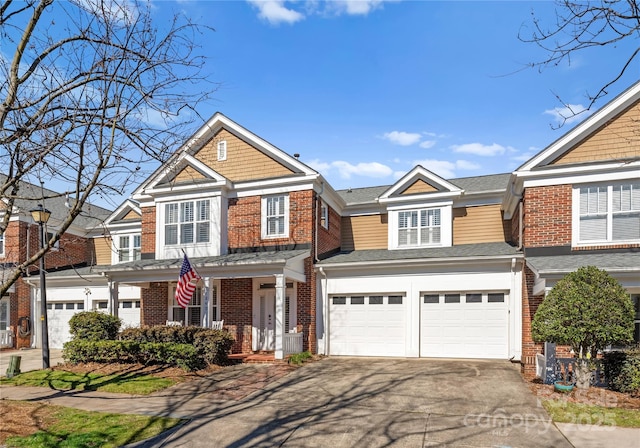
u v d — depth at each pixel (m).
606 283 10.46
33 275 22.78
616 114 13.84
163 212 18.09
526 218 14.45
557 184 14.17
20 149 7.56
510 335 15.21
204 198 17.64
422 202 18.88
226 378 12.63
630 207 13.51
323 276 17.28
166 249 17.78
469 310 15.88
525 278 14.39
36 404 10.09
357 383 11.74
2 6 6.96
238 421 8.77
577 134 13.98
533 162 14.33
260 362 14.86
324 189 17.86
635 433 7.79
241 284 17.47
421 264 16.16
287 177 16.92
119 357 14.31
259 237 17.22
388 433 7.99
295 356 15.01
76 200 7.52
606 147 13.86
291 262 15.46
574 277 10.73
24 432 8.11
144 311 18.88
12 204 8.12
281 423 8.62
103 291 21.64
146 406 9.86
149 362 14.02
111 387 11.55
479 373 12.86
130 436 7.94
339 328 17.11
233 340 15.16
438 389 10.97
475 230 18.62
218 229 17.27
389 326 16.64
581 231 13.88
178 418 8.93
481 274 15.70
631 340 9.99
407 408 9.44
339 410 9.38
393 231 19.22
